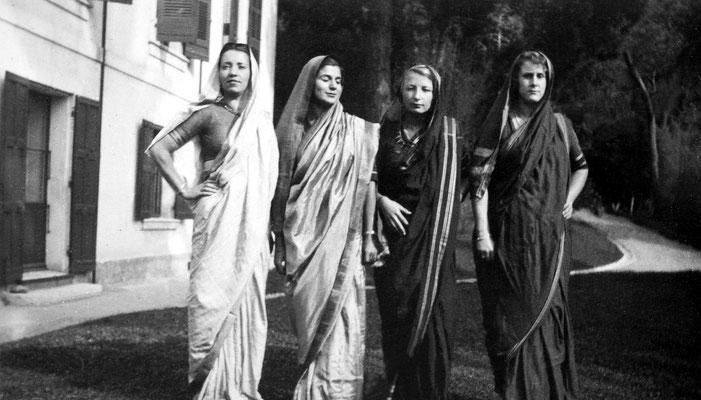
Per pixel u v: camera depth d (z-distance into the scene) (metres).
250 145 4.33
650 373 5.70
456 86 9.69
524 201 4.50
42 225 7.82
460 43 9.88
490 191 4.61
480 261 4.59
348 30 9.97
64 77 7.67
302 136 4.46
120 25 8.67
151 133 9.45
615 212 11.10
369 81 9.73
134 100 9.05
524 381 4.46
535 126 4.54
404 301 4.48
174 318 6.78
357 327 4.43
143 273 9.36
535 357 4.48
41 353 5.46
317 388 4.38
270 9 11.07
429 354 4.48
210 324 4.23
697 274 8.60
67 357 5.39
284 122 4.48
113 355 5.49
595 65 10.04
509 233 4.50
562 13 9.82
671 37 9.79
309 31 10.77
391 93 9.70
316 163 4.39
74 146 7.85
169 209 10.12
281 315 7.09
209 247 4.25
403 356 4.51
